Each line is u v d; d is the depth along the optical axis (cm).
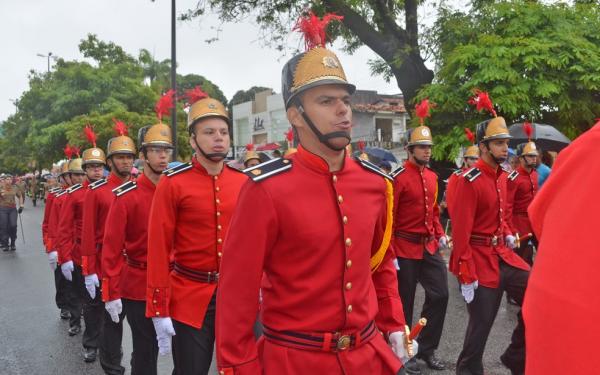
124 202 404
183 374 337
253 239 193
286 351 195
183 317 334
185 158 2273
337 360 196
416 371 460
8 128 3872
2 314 723
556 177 94
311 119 194
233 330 192
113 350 462
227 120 354
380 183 221
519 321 424
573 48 1015
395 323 233
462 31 1155
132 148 512
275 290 201
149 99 2483
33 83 3058
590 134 91
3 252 1305
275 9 1410
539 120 1097
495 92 994
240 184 363
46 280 948
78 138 2091
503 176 444
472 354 418
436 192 541
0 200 1321
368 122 2922
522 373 427
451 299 712
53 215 703
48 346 589
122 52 2827
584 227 84
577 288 82
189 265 343
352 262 200
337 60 197
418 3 1400
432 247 509
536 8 1093
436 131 1105
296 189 196
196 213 341
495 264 419
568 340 82
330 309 196
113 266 399
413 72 1362
